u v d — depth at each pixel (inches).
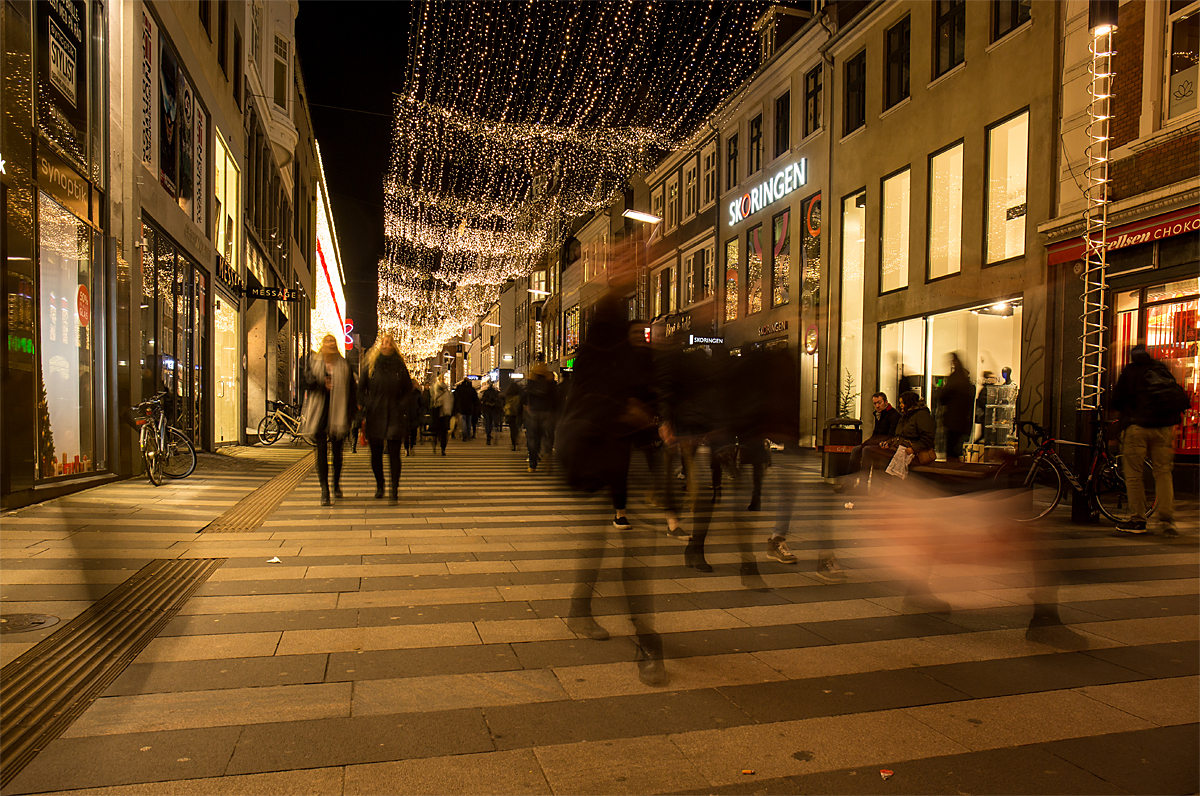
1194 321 386.3
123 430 385.7
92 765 91.9
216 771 91.3
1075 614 171.2
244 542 229.8
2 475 267.3
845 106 716.0
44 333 300.4
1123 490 320.5
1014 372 496.4
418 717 108.3
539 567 204.1
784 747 101.6
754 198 866.8
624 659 133.9
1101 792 91.1
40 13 291.4
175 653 131.9
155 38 438.0
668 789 90.0
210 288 594.2
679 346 186.1
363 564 203.8
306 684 119.3
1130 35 424.8
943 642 147.7
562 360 1649.9
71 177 320.5
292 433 773.3
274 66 932.0
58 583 175.0
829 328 726.5
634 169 1193.4
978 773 95.4
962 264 553.6
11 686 115.0
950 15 581.6
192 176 534.9
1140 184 416.8
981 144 537.6
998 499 167.8
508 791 88.4
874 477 357.4
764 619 161.3
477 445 778.8
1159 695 122.3
